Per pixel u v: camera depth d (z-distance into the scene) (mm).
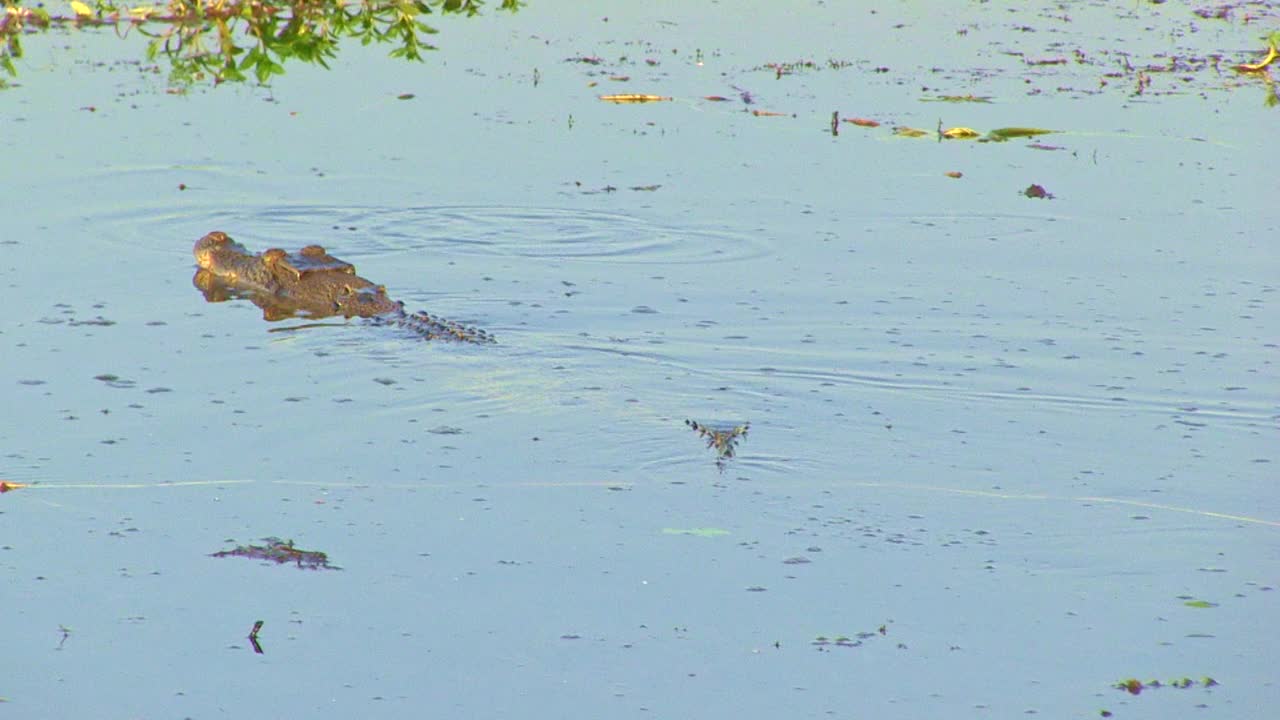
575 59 49188
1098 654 17234
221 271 31172
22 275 30500
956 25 56156
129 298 29656
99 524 20031
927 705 16078
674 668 16797
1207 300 30031
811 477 22156
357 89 45469
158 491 21094
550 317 29188
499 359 26797
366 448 22781
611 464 22453
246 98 44188
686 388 25609
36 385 24844
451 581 18719
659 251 33031
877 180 37812
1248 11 59938
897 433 23875
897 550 19828
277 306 29719
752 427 23953
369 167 38562
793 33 54125
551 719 15703
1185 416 24656
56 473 21547
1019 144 40906
